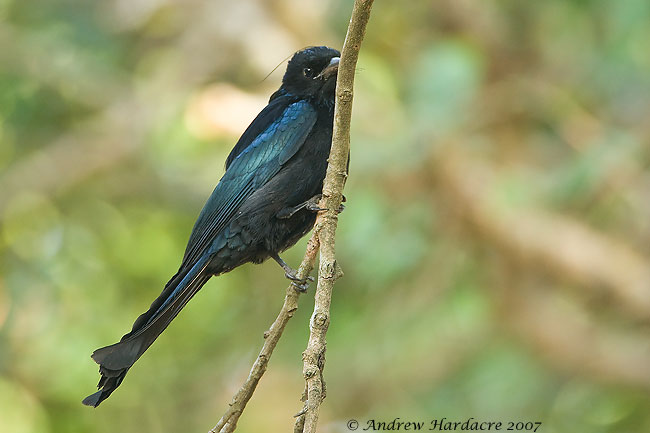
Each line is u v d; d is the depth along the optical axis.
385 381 12.80
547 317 12.71
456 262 12.98
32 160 14.82
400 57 14.25
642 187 13.05
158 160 13.64
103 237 14.64
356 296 13.47
